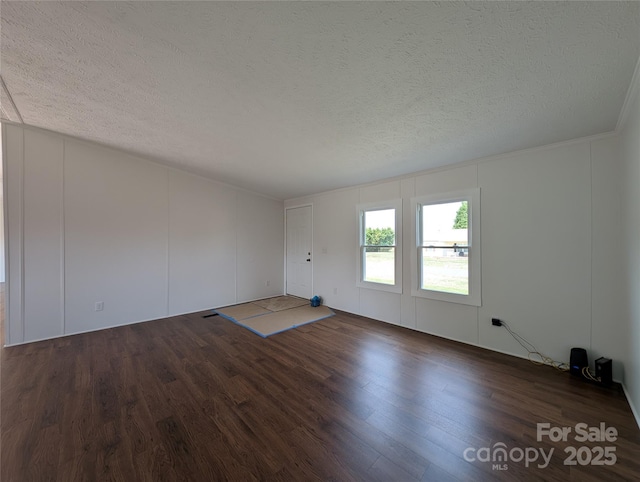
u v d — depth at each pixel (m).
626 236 2.08
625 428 1.73
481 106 1.98
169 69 1.74
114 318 3.75
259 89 1.91
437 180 3.45
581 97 1.80
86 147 3.50
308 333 3.54
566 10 1.14
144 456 1.50
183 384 2.27
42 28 1.41
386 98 1.94
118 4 1.24
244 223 5.26
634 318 1.90
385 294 4.03
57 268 3.33
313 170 3.79
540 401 2.02
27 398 2.05
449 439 1.65
